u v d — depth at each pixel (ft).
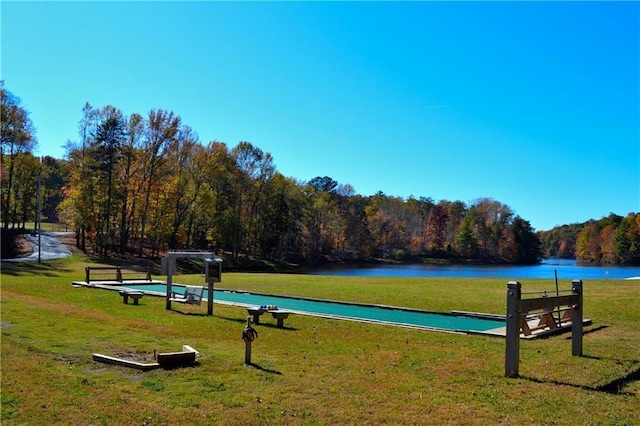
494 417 19.35
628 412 20.17
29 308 46.09
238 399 20.74
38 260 131.03
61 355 27.66
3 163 169.17
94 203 158.40
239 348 31.17
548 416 19.57
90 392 21.09
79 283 72.95
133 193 166.91
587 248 390.63
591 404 21.20
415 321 46.78
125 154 162.81
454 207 391.45
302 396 21.42
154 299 59.21
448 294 68.08
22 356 27.09
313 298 63.05
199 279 95.50
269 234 227.81
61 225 277.03
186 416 18.62
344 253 308.40
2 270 98.63
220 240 194.39
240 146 217.56
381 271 206.39
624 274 189.06
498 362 29.14
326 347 32.73
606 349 33.37
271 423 18.25
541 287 76.69
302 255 276.41
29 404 19.45
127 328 37.42
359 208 333.01
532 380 25.08
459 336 38.29
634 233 327.06
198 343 32.37
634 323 45.57
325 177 386.73
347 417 18.99
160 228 169.89
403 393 22.27
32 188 207.41
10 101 152.76
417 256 338.95
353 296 65.46
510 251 356.38
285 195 244.63
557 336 39.06
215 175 188.85
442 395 22.11
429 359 29.66
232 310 51.39
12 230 197.77
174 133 166.50
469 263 327.47
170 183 170.19
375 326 42.39
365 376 25.09
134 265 146.92
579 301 31.71
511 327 25.81
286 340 34.91
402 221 362.12
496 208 368.68
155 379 23.38
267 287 77.71
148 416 18.49
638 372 27.07
